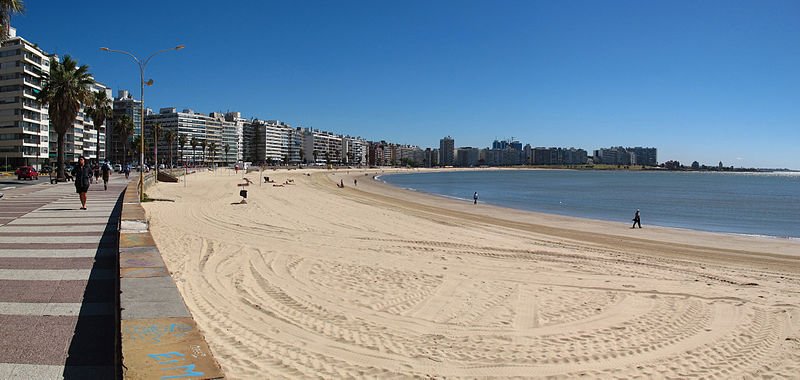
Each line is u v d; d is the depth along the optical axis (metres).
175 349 3.81
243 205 30.08
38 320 6.02
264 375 5.47
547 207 49.75
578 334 7.91
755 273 15.21
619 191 85.25
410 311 8.78
